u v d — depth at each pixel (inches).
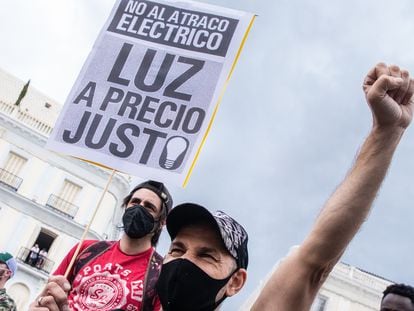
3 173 1058.7
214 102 147.5
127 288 141.6
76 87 155.6
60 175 1092.5
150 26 162.7
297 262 92.6
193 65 153.6
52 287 108.7
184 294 97.7
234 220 106.3
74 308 140.3
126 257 148.1
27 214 1050.1
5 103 1100.5
